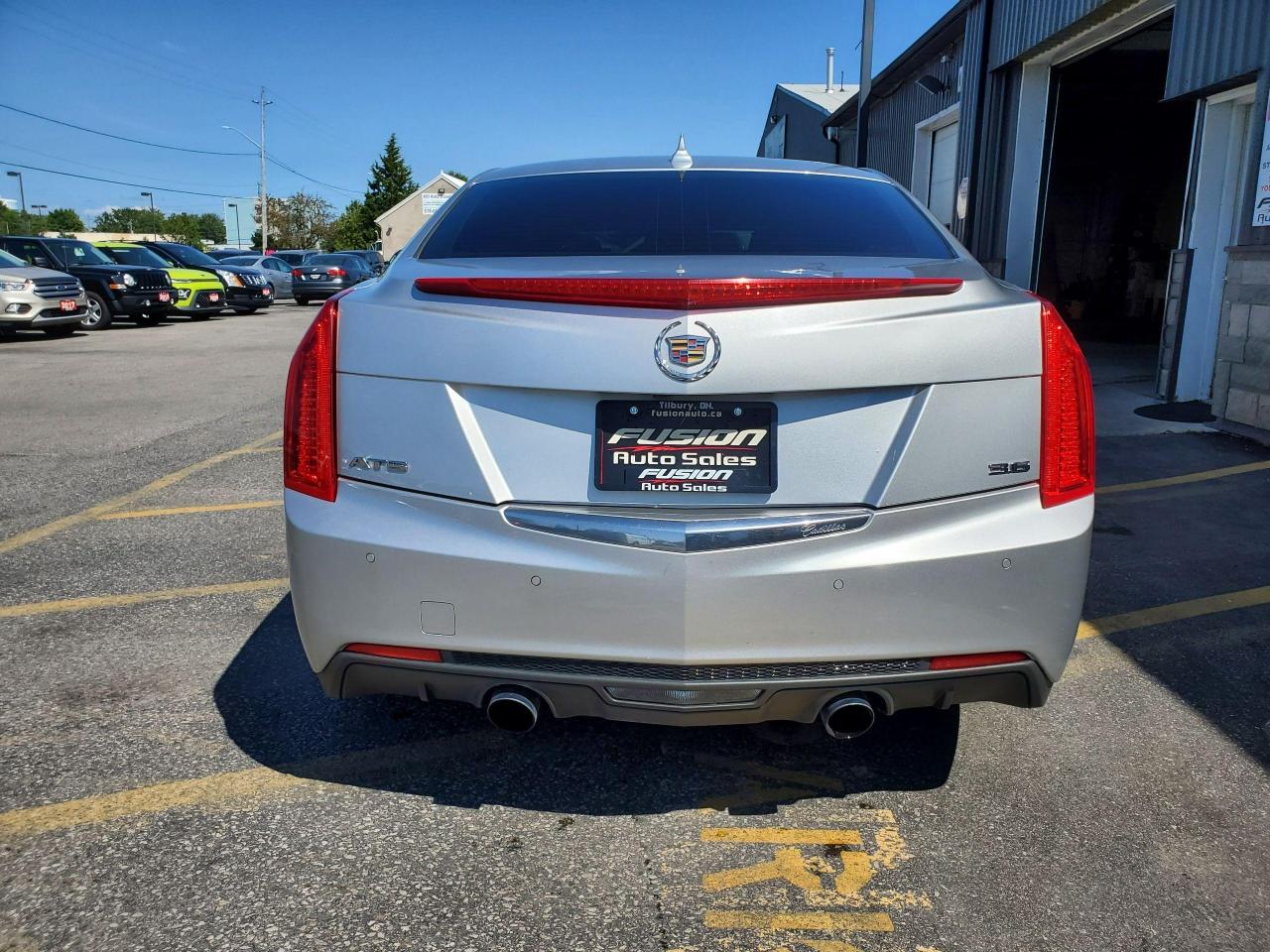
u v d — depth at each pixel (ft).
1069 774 9.22
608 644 7.41
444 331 7.43
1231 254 24.53
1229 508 18.10
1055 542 7.52
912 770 9.32
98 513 17.87
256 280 76.79
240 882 7.57
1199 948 6.95
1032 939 7.03
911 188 53.93
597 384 7.20
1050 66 37.63
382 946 6.91
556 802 8.71
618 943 6.98
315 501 7.77
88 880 7.56
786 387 7.18
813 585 7.31
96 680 11.01
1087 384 7.78
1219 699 10.77
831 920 7.22
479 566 7.42
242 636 12.28
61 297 52.47
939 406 7.37
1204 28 25.62
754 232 9.36
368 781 9.03
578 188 10.23
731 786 9.00
